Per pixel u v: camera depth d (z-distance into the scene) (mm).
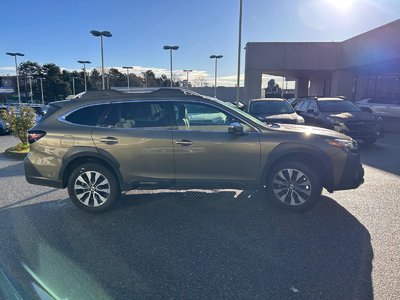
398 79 20000
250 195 5504
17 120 10047
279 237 3947
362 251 3576
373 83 22797
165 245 3779
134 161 4652
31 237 4008
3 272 3229
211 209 4902
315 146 4547
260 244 3773
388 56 17562
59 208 5027
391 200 5215
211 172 4648
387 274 3125
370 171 7234
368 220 4422
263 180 4664
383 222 4348
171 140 4594
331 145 4578
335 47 24094
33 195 5672
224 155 4586
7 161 8797
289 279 3072
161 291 2914
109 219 4570
